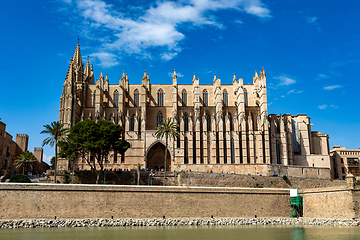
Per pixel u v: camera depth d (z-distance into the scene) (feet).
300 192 278.46
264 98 428.15
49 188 240.53
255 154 418.92
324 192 258.37
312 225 244.22
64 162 378.53
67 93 404.16
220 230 220.02
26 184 237.45
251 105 463.01
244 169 385.09
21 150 480.23
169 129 336.70
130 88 462.19
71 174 316.19
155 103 458.91
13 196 234.99
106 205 246.47
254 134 422.82
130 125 436.76
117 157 398.62
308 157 437.17
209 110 447.83
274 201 273.54
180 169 389.60
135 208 249.96
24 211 234.58
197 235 199.00
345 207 240.53
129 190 251.39
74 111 404.77
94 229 219.82
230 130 437.99
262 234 203.82
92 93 457.68
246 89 467.11
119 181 323.37
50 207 238.48
